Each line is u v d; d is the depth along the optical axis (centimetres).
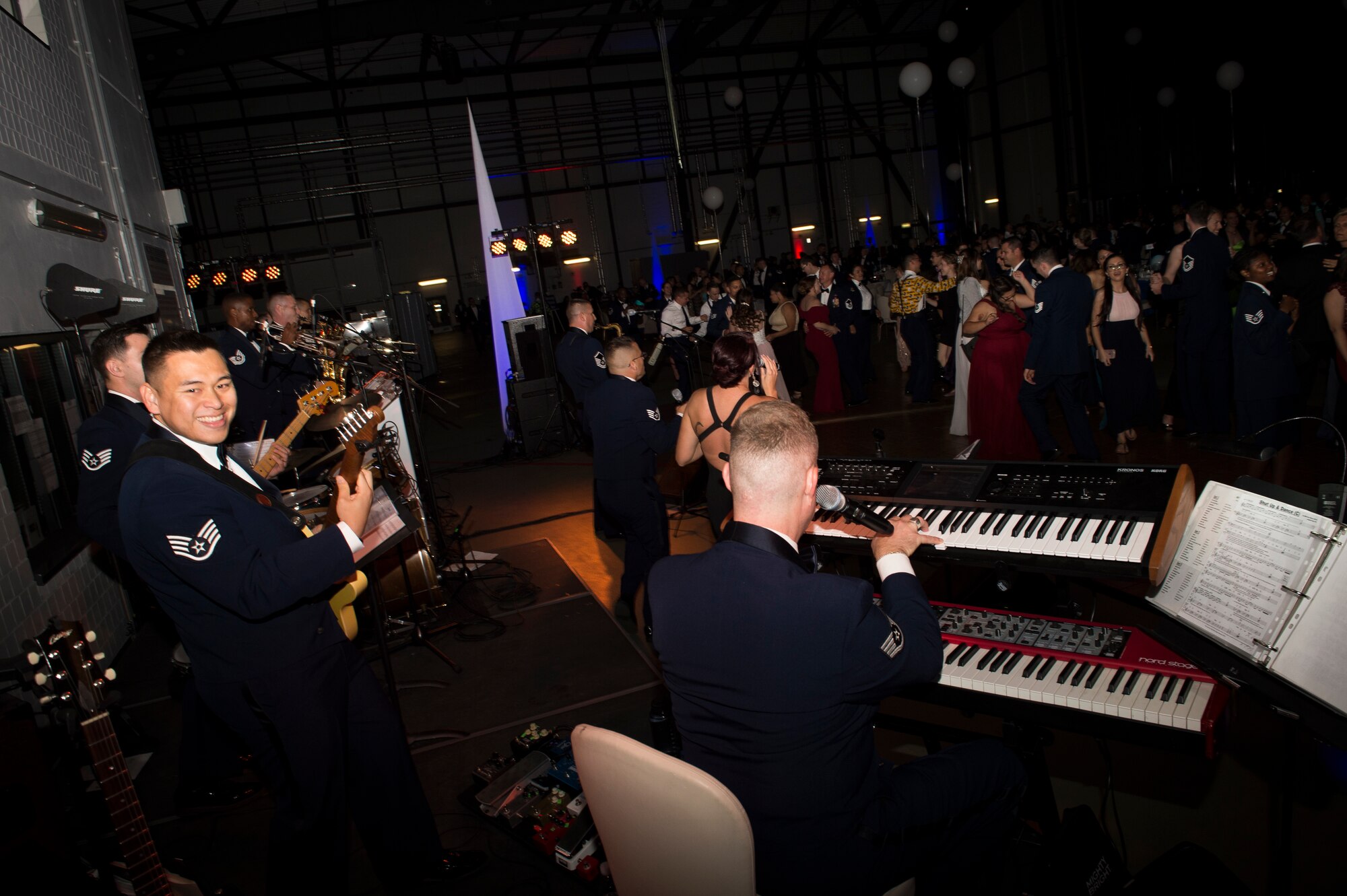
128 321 471
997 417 574
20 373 395
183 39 1413
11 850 209
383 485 237
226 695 198
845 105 2183
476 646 401
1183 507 201
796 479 152
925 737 220
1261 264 423
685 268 2059
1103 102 1791
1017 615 216
